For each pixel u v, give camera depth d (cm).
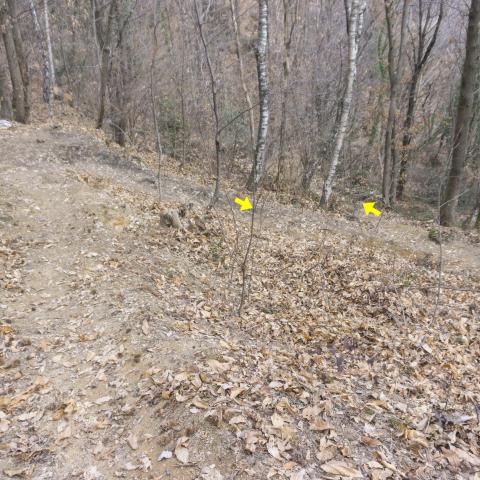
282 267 815
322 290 734
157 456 332
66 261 647
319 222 1098
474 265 901
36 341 476
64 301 557
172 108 1578
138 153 1398
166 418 362
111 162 1163
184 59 1418
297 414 371
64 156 1100
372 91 1631
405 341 566
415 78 1523
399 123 1562
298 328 592
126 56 1402
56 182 906
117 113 1435
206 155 1466
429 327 618
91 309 538
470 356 548
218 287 690
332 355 522
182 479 310
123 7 1426
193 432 343
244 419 353
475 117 1586
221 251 814
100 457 338
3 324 494
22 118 1350
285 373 437
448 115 1753
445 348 560
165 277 661
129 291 580
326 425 359
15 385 412
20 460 335
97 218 784
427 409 420
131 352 452
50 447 347
